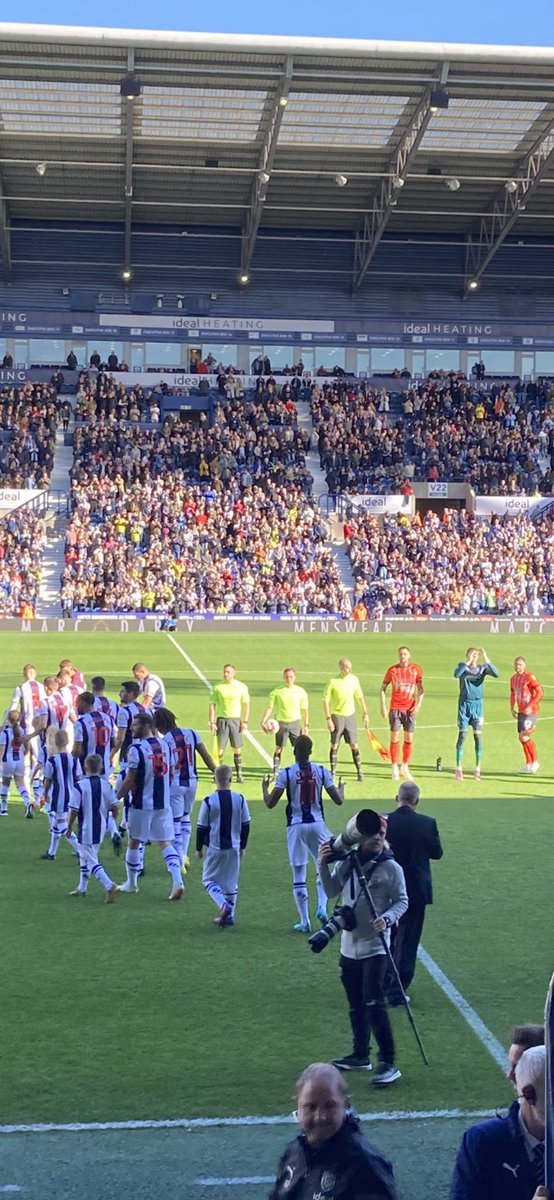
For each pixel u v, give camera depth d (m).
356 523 59.78
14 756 17.61
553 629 54.47
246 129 55.72
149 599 53.84
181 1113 8.02
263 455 62.75
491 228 67.31
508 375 69.88
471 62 49.50
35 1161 7.39
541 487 62.59
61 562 57.28
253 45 48.06
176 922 12.34
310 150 58.09
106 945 11.57
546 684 35.25
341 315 68.75
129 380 66.50
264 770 21.55
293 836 12.03
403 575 57.09
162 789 13.23
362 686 33.78
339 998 10.20
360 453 63.22
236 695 20.39
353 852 8.78
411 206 64.75
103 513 58.19
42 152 57.75
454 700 31.64
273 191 62.28
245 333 68.25
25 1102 8.16
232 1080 8.54
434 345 69.31
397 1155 7.54
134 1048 9.09
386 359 69.38
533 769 21.45
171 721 14.05
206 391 65.69
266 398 65.69
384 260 68.50
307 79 50.28
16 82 50.69
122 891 13.48
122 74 49.94
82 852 13.19
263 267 67.94
